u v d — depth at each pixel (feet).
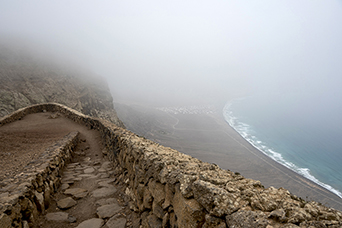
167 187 14.96
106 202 22.30
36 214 17.99
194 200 11.70
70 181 27.68
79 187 26.50
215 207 9.95
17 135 51.13
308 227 7.57
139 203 19.13
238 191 11.19
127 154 26.81
